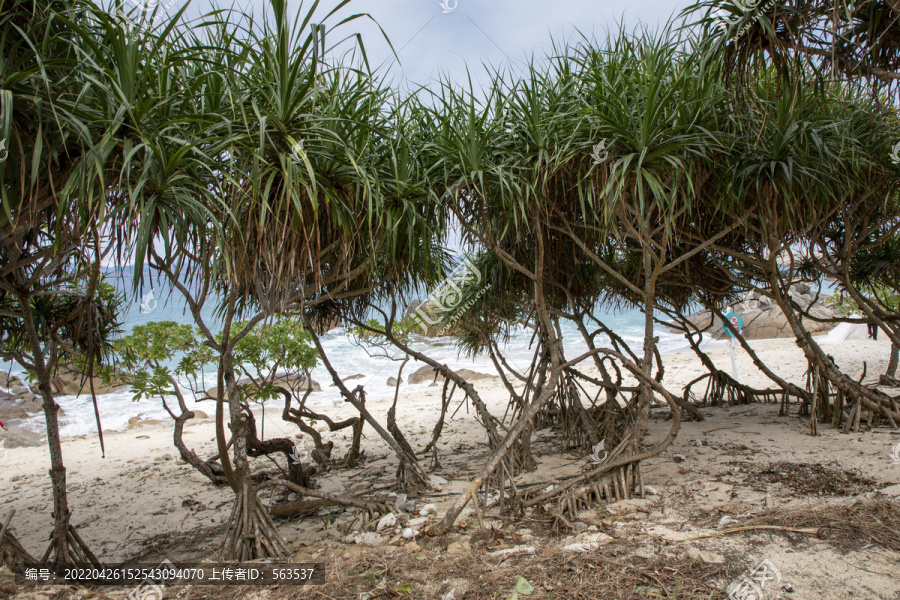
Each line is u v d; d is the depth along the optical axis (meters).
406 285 4.01
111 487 5.19
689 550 2.50
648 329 3.72
